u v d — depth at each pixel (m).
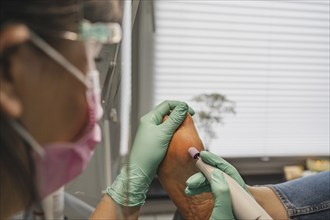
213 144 1.78
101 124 0.64
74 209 0.87
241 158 1.82
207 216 0.79
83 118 0.51
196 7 1.63
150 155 0.82
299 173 1.74
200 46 1.67
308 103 1.80
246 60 1.71
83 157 0.53
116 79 0.70
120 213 0.80
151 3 1.55
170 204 1.68
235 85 1.73
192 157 0.78
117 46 0.62
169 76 1.68
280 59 1.73
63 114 0.47
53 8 0.40
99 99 0.56
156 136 0.82
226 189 0.68
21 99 0.41
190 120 0.86
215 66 1.70
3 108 0.38
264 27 1.69
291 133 1.83
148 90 1.64
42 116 0.44
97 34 0.43
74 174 0.56
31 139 0.43
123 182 0.79
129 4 0.69
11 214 0.51
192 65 1.68
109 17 0.49
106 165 0.70
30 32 0.39
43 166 0.48
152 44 1.62
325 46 1.75
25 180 0.44
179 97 1.70
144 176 0.82
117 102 0.70
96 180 0.79
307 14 1.71
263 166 1.85
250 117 1.77
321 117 1.83
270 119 1.79
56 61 0.42
